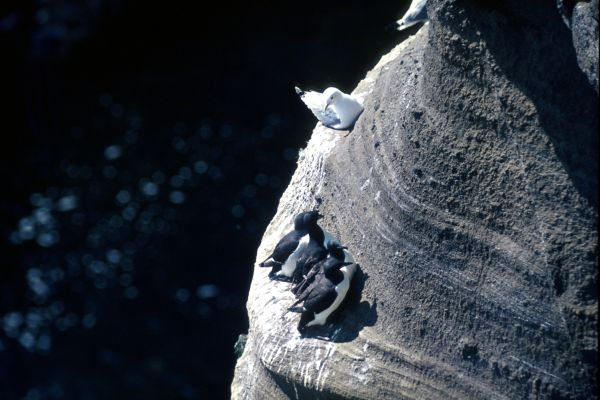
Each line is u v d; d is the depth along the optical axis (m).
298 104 71.06
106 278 68.44
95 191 71.56
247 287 66.75
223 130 71.56
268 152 69.81
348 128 27.30
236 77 73.56
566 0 18.73
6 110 75.75
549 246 19.53
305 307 22.19
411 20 25.78
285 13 74.31
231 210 68.31
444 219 21.09
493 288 20.25
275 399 23.80
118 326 67.19
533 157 19.81
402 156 22.31
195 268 67.31
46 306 68.44
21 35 77.88
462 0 20.06
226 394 64.44
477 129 20.62
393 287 21.88
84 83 76.81
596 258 19.14
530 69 19.62
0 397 65.69
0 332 67.75
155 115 73.94
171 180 70.31
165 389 64.56
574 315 19.27
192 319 66.38
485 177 20.50
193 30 76.62
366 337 21.67
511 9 19.53
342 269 22.53
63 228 70.69
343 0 72.62
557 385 19.52
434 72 21.34
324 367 21.66
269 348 23.00
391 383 20.83
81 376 65.75
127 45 77.56
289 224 27.47
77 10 78.44
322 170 26.41
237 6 75.88
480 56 20.27
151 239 68.88
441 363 20.62
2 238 70.75
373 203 23.22
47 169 73.31
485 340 20.28
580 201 19.31
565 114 19.34
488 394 20.05
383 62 30.61
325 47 72.00
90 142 73.88
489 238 20.44
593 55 18.03
